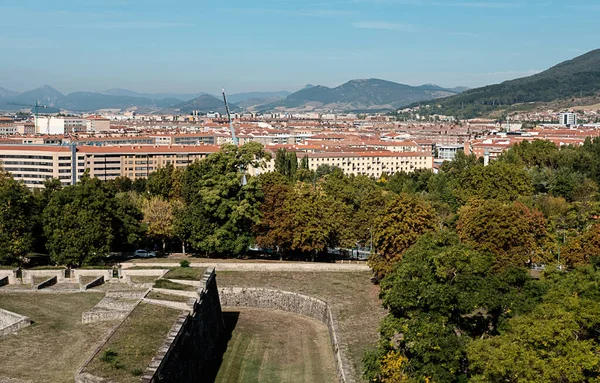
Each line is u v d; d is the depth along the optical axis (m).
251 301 158.12
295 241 180.00
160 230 190.38
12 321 108.19
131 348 90.69
